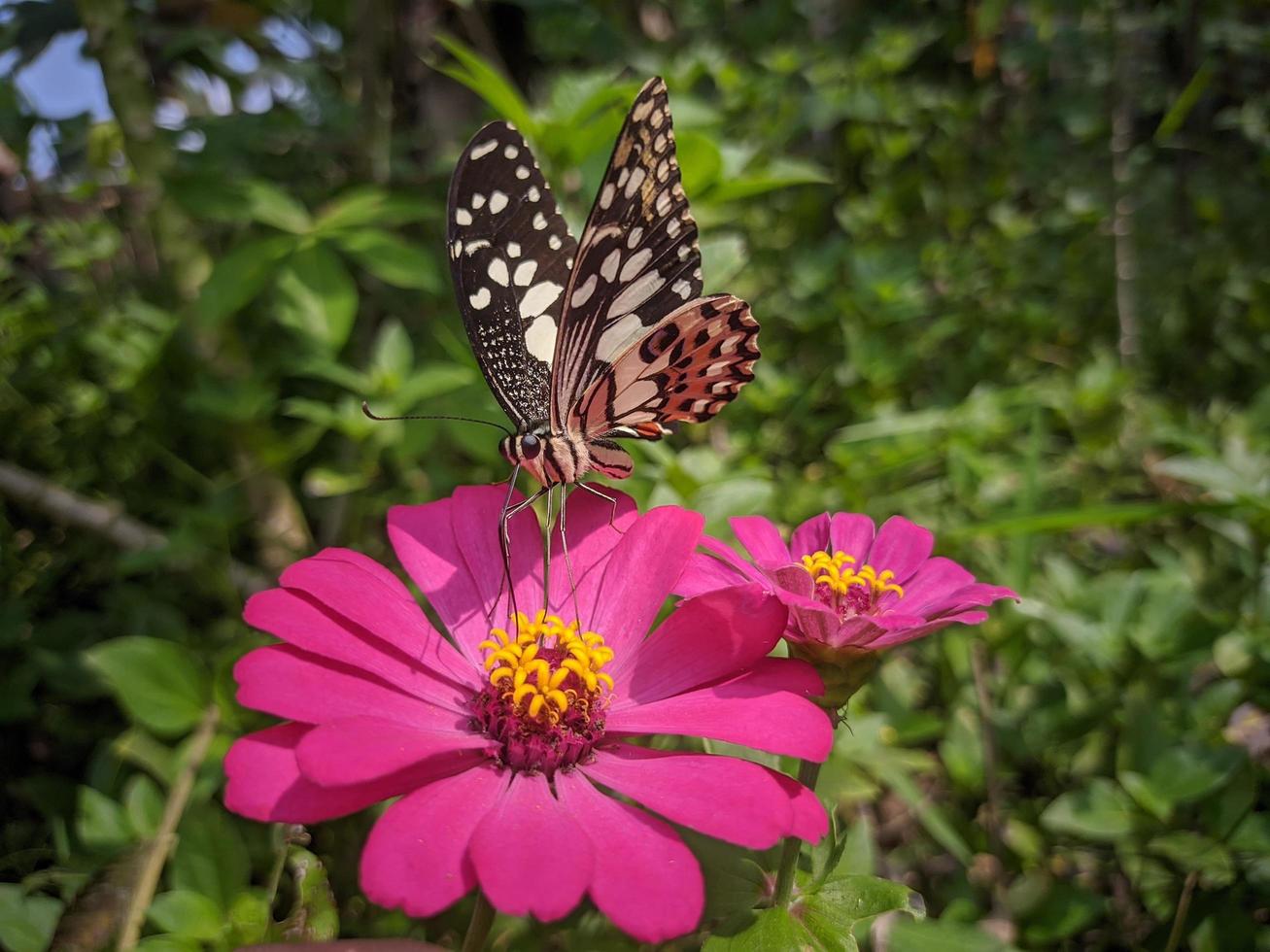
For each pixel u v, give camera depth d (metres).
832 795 0.14
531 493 0.15
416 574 0.12
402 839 0.08
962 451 0.21
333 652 0.10
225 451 0.23
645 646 0.11
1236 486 0.16
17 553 0.20
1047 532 0.20
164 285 0.23
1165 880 0.14
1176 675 0.16
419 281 0.16
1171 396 0.28
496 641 0.12
